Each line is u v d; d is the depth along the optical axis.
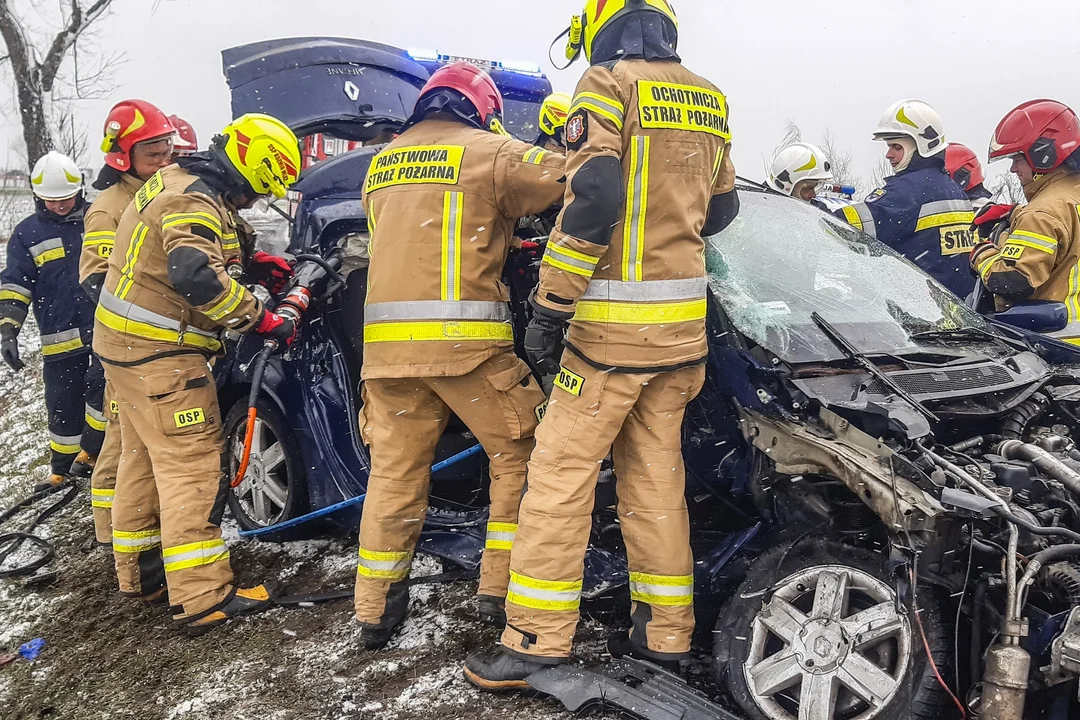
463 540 3.69
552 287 2.61
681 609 2.78
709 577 2.88
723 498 3.05
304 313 3.73
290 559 4.11
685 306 2.72
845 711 2.53
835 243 3.70
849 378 2.88
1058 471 2.54
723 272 3.21
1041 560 2.29
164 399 3.49
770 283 3.26
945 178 4.99
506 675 2.79
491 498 3.24
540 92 5.70
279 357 4.18
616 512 3.19
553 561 2.75
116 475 4.09
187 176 3.46
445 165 2.97
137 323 3.46
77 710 3.11
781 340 2.99
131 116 4.35
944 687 2.38
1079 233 3.98
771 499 2.89
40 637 3.69
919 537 2.33
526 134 5.59
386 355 3.00
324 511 3.84
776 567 2.69
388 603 3.20
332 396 4.01
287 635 3.41
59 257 5.30
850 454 2.51
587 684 2.68
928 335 3.32
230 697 3.04
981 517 2.28
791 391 2.76
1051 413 3.09
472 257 2.95
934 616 2.47
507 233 3.09
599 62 2.80
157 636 3.57
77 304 5.34
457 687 2.91
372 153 4.25
